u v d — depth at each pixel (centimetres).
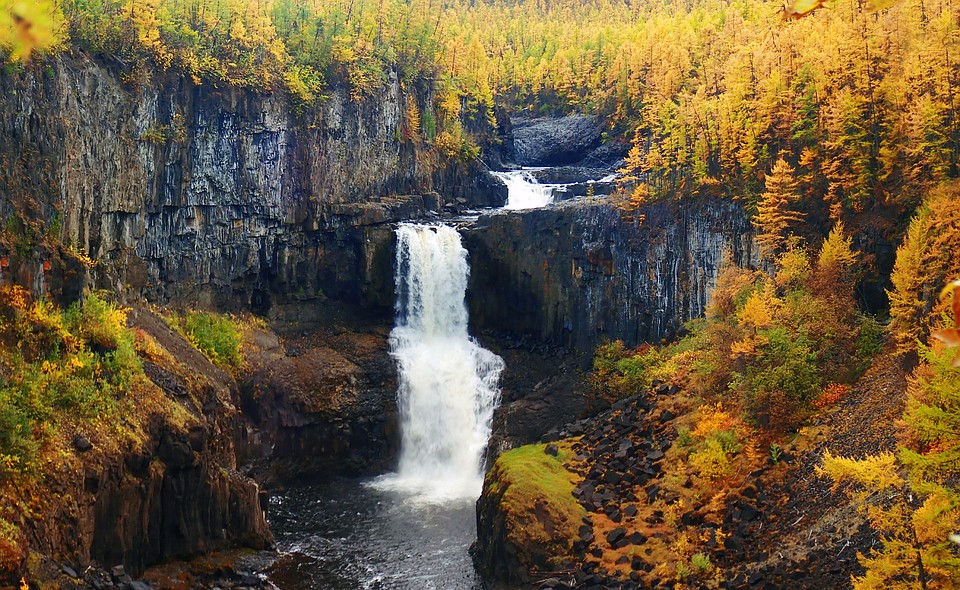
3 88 5134
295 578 4831
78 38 6306
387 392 7325
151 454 4688
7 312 4722
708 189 6912
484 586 4722
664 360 6481
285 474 6706
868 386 4647
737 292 5856
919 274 4472
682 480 4806
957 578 2739
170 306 6981
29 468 4075
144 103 6694
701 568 4078
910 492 3494
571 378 7012
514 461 5325
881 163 5894
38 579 3775
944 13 6138
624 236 7244
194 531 4859
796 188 6309
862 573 3441
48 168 5447
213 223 7300
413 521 5778
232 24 7600
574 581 4350
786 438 4684
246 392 6644
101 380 4781
